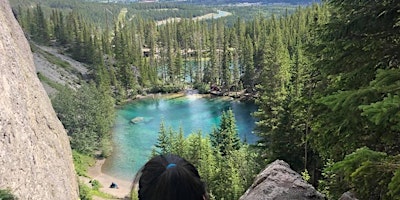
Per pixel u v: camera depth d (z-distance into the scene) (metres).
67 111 53.91
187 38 119.38
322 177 18.67
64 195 26.11
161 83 91.69
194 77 95.12
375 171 4.59
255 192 7.66
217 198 30.83
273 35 79.19
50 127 28.77
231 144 43.59
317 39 8.78
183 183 2.07
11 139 20.67
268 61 45.00
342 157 7.59
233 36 103.31
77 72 88.12
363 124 6.15
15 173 19.84
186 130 61.22
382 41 7.29
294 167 20.02
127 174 46.94
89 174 46.78
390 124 5.50
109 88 80.31
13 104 22.59
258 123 26.34
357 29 7.59
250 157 31.75
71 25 115.12
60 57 95.25
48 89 65.62
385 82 4.98
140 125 65.06
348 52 7.74
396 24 6.75
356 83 7.38
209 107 74.25
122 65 86.06
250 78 79.81
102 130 54.88
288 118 19.80
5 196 17.52
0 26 25.89
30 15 118.75
